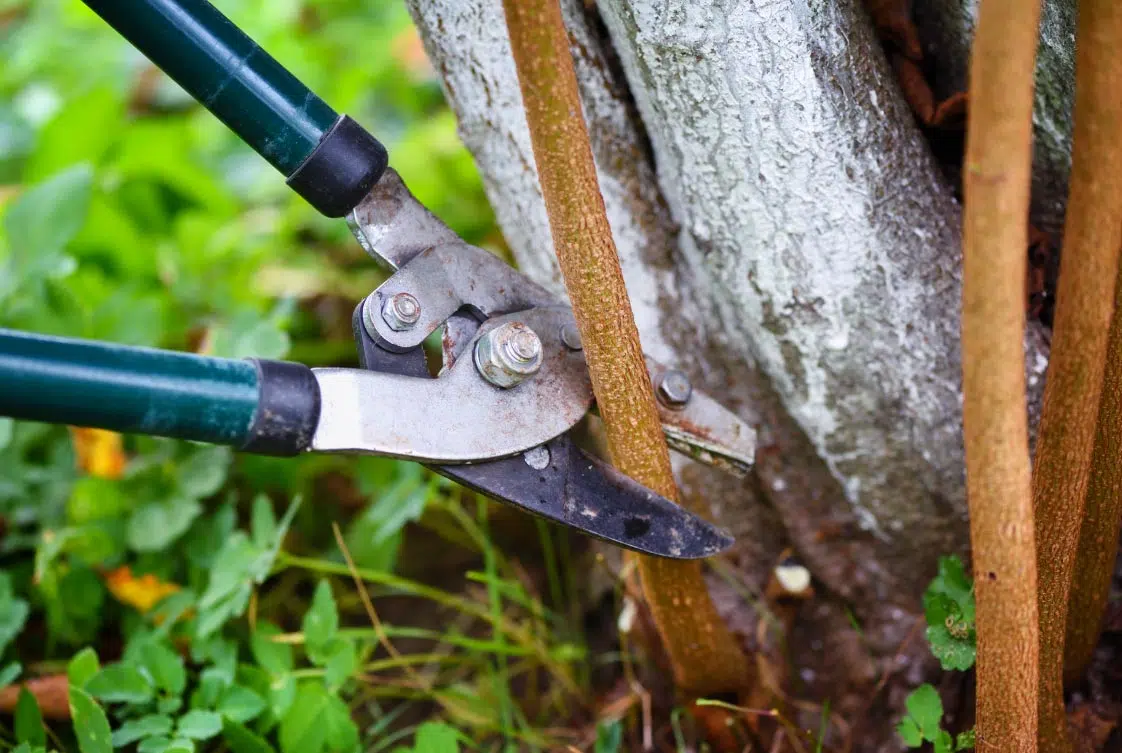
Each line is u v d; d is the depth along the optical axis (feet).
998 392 2.75
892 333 4.24
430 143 8.23
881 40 4.30
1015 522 2.94
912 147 4.14
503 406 3.51
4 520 6.26
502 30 4.11
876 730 4.93
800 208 4.01
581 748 5.22
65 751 4.96
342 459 6.55
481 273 3.74
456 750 4.27
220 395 3.02
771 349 4.46
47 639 5.97
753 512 5.19
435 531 6.55
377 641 5.89
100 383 2.89
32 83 9.82
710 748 4.92
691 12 3.71
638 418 3.56
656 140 4.38
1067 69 3.92
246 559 5.07
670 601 4.06
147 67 9.91
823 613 5.16
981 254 2.62
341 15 10.23
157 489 5.84
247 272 7.93
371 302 3.55
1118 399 3.49
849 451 4.59
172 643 5.54
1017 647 3.17
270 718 4.78
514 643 5.86
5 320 6.31
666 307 4.82
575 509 3.57
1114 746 4.32
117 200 8.00
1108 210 2.91
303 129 3.45
